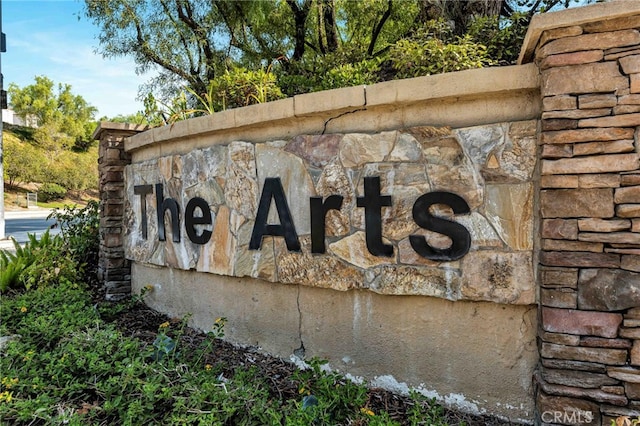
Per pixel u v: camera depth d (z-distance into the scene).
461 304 2.41
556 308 2.00
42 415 2.11
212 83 5.03
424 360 2.52
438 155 2.40
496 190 2.26
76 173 31.27
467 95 2.33
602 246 1.92
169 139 3.85
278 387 2.66
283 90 6.05
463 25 5.85
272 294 3.13
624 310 1.89
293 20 9.74
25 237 11.43
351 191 2.66
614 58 1.88
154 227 4.14
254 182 3.12
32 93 34.12
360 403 2.28
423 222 2.43
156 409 2.24
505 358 2.31
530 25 2.05
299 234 2.89
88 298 4.25
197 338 3.49
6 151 27.94
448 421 2.31
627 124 1.86
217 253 3.40
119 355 2.69
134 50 9.73
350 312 2.77
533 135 2.19
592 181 1.93
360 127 2.69
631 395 1.87
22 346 2.87
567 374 1.99
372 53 9.03
